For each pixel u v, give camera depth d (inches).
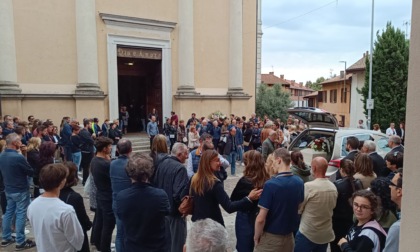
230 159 429.1
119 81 749.9
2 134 326.3
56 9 506.6
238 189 154.4
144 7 594.2
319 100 1863.9
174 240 161.6
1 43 456.1
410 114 57.6
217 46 685.3
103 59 560.1
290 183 134.5
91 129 433.7
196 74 660.7
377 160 207.3
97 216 196.4
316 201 144.9
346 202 157.4
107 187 183.9
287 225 134.3
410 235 57.6
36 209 118.5
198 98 650.8
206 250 74.3
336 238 160.7
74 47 525.7
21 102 478.0
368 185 165.0
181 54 635.5
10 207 203.9
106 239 184.4
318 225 145.7
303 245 147.6
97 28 549.6
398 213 133.5
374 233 107.2
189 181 160.9
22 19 480.4
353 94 1352.1
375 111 937.5
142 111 737.0
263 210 132.9
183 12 629.0
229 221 252.8
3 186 225.3
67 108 519.8
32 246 203.3
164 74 631.2
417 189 56.2
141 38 594.9
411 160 57.4
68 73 522.6
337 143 268.8
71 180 141.3
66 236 117.1
